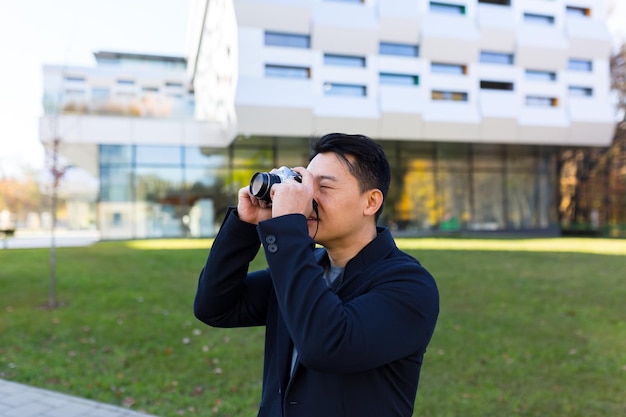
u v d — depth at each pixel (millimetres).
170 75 21641
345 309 927
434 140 21703
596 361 4258
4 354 4414
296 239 935
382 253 1085
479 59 21922
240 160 22203
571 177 30109
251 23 17969
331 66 19750
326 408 969
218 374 3949
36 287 7477
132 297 6734
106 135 20734
